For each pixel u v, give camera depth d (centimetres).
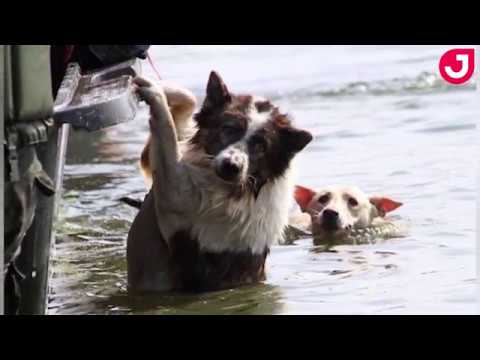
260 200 809
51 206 607
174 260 809
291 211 1101
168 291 807
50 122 580
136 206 949
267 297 771
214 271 810
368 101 1588
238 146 791
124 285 822
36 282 611
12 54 523
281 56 1941
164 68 1869
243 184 795
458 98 1558
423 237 958
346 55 1927
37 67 547
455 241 936
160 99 764
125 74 788
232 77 1797
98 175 1244
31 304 610
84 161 1331
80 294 794
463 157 1244
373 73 1767
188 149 806
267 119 811
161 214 795
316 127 1438
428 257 885
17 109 534
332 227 993
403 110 1512
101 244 954
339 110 1538
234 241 805
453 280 797
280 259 911
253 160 796
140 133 1512
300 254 929
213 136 800
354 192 1038
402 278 815
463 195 1093
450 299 741
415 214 1038
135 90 753
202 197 789
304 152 1309
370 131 1405
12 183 537
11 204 540
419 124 1426
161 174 780
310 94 1655
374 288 785
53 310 745
